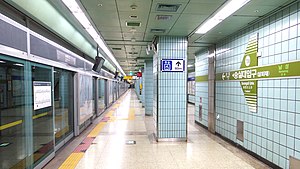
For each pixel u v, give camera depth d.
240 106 4.70
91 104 7.54
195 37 5.44
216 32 4.90
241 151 4.51
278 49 3.47
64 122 5.17
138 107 13.70
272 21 3.63
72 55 5.42
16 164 2.95
